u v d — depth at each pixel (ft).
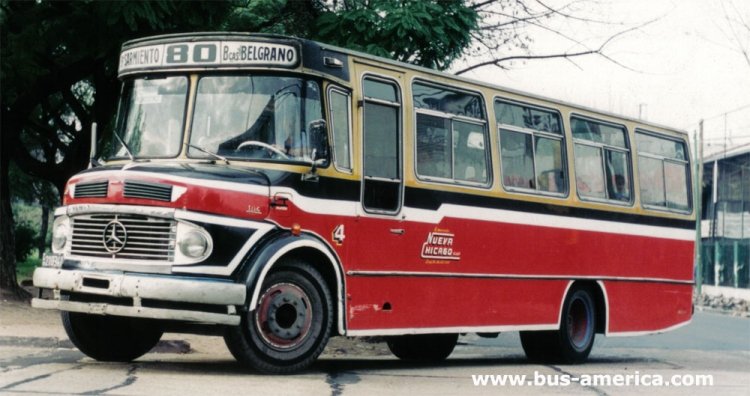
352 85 35.45
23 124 67.46
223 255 31.01
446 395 30.78
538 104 45.47
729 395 34.86
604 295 48.47
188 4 49.47
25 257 144.25
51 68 58.95
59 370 32.53
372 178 35.83
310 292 33.17
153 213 30.71
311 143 33.55
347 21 53.31
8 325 46.65
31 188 97.91
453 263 39.60
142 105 34.53
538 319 44.32
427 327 38.19
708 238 187.11
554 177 46.09
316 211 33.55
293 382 31.19
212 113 33.42
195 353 42.91
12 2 51.11
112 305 30.53
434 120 39.29
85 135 72.43
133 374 31.81
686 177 55.42
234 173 31.86
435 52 53.42
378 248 35.99
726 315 123.54
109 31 51.03
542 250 44.62
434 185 38.73
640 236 51.08
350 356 48.49
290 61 33.45
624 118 51.06
